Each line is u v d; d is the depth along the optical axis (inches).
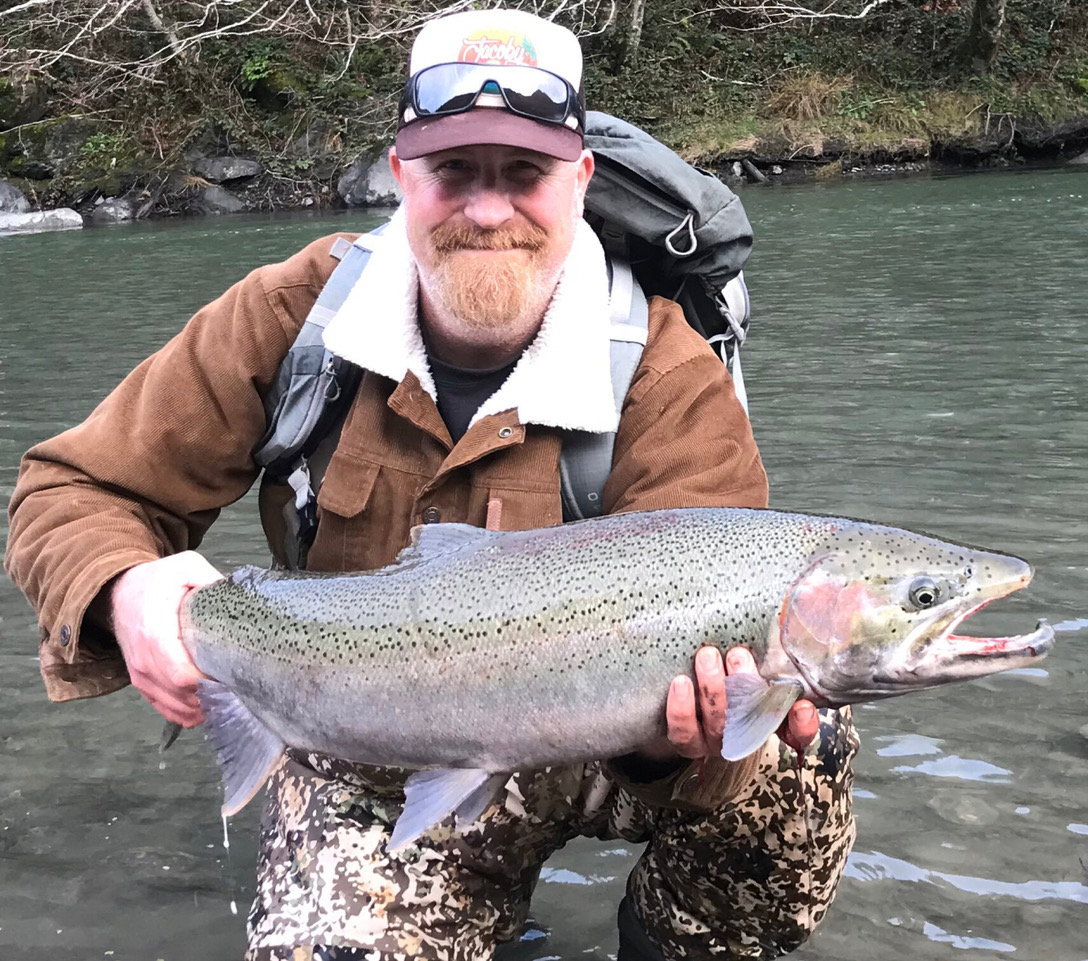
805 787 37.2
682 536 33.9
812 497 81.4
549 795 39.5
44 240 270.5
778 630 32.7
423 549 35.8
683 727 32.6
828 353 127.2
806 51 388.8
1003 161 369.7
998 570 32.6
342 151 334.3
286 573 37.2
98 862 45.6
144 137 331.9
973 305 150.3
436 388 40.0
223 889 44.0
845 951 39.7
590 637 33.2
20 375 128.0
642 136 45.7
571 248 39.6
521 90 36.7
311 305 41.3
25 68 337.4
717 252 44.6
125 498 40.7
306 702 35.4
